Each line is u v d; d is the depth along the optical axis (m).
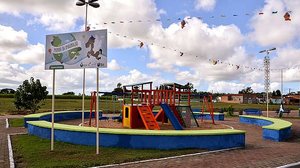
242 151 12.08
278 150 12.55
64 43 11.84
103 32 11.41
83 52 11.62
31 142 13.07
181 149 11.80
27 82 33.59
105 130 12.23
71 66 11.73
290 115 42.84
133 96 21.45
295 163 9.91
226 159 10.38
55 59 11.94
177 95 23.55
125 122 20.00
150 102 20.03
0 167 8.98
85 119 27.75
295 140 16.47
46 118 23.23
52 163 9.38
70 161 9.66
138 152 11.09
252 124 25.61
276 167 9.26
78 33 11.69
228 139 12.66
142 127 19.28
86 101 68.00
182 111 21.22
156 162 9.75
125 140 11.88
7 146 12.44
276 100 113.25
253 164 9.63
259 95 116.31
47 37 12.12
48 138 13.91
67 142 12.77
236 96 111.00
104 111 40.75
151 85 20.00
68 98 79.25
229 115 39.00
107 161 9.66
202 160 10.16
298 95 111.75
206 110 41.19
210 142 12.24
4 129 18.80
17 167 8.98
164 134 11.74
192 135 12.01
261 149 12.73
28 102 33.44
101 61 11.39
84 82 19.33
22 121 23.55
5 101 58.62
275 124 18.38
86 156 10.41
